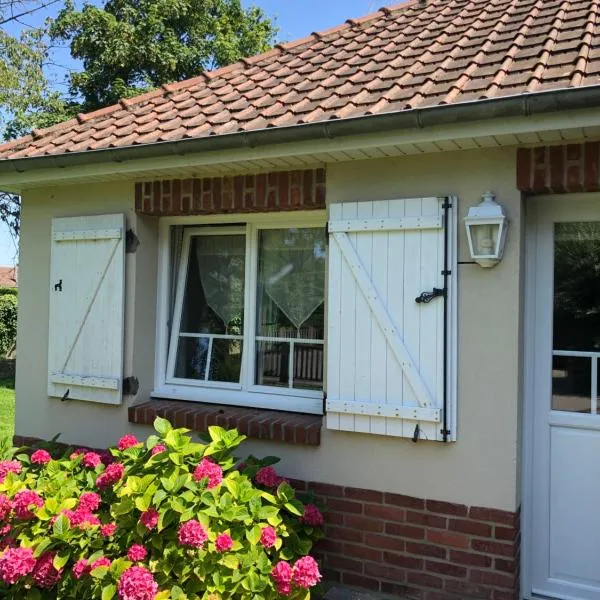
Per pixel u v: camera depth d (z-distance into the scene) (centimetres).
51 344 510
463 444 364
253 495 344
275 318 468
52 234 512
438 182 375
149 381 494
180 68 1625
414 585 377
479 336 361
